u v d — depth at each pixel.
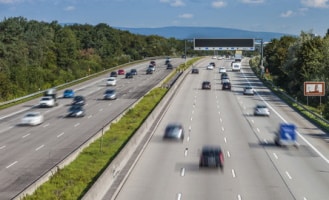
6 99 90.06
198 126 60.72
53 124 62.75
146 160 41.53
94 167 37.69
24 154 45.00
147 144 48.88
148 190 32.16
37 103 85.38
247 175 36.34
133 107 74.44
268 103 85.38
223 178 35.38
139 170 37.91
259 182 34.25
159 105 72.69
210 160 38.06
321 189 32.41
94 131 56.53
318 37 106.00
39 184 32.47
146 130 55.72
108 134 52.53
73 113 68.25
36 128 60.03
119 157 38.00
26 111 76.19
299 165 39.94
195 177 35.62
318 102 88.56
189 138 52.41
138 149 45.97
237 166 39.44
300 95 98.19
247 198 30.19
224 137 53.22
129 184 33.75
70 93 93.50
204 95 95.75
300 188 32.69
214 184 33.62
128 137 50.72
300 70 100.25
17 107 80.88
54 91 97.50
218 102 85.69
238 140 51.50
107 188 32.38
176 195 30.89
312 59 99.56
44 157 43.47
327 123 60.25
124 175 36.19
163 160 41.53
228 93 99.94
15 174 37.69
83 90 105.62
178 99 89.25
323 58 98.75
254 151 45.78
